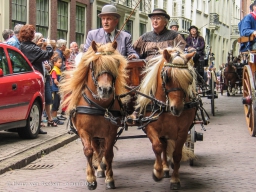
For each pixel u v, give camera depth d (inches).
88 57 254.1
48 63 506.3
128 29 1263.5
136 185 285.1
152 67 269.0
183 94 252.5
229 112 693.9
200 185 284.2
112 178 277.9
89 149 253.9
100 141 283.7
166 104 259.9
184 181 294.2
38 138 426.6
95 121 259.1
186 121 267.3
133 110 290.4
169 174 311.6
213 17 1982.0
